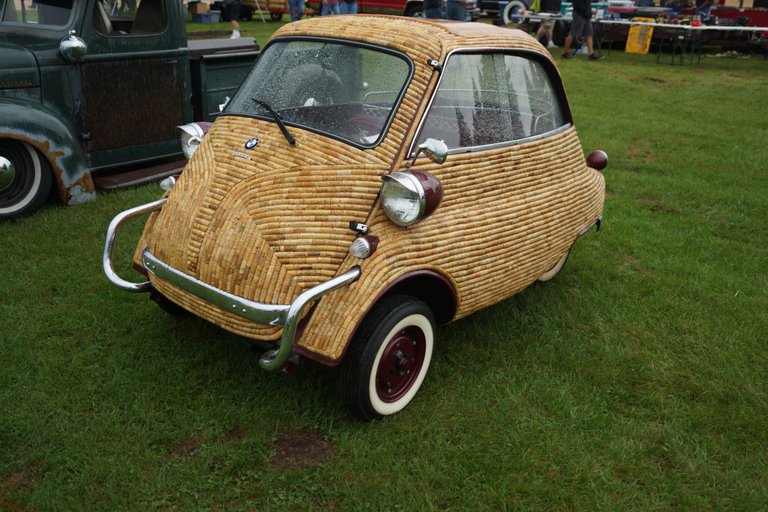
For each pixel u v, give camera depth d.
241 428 3.11
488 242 3.39
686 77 13.75
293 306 2.69
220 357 3.61
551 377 3.65
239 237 3.04
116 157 5.95
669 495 2.87
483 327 4.12
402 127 3.17
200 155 3.52
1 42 5.31
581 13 15.20
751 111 10.70
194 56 6.51
